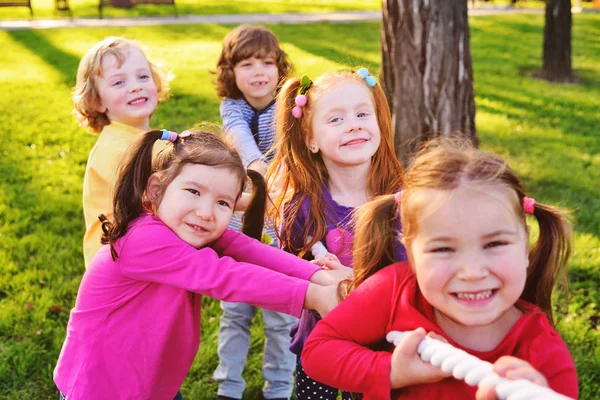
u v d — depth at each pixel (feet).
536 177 21.52
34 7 64.95
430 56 16.87
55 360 11.62
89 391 6.55
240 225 10.46
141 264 6.39
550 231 5.28
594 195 20.07
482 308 4.59
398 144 17.49
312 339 5.30
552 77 41.34
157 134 6.64
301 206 8.11
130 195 6.53
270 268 6.81
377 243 5.78
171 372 6.74
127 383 6.55
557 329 12.40
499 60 45.70
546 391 3.92
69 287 13.91
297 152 8.26
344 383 5.08
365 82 8.21
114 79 9.85
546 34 41.34
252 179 7.43
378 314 5.22
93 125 10.39
